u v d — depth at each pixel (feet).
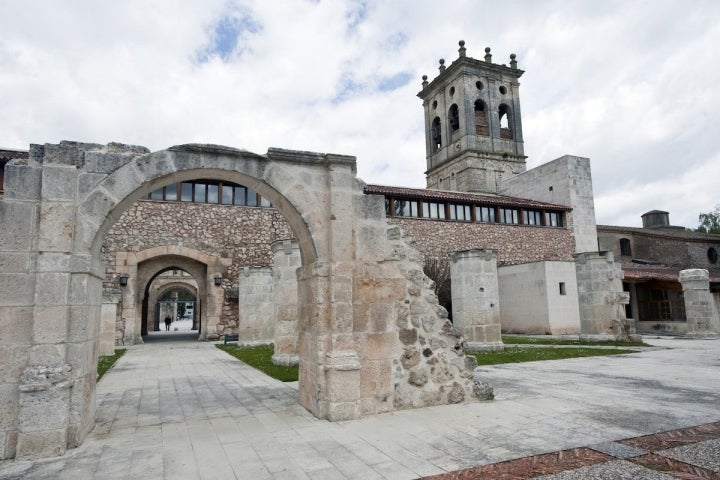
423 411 23.04
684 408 23.18
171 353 57.21
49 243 18.10
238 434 19.57
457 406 24.04
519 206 107.96
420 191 103.04
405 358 23.95
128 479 14.64
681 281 76.48
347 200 23.34
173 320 205.26
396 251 24.56
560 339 70.44
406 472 14.96
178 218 78.38
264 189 22.94
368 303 23.34
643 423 20.38
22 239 18.04
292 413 23.30
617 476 14.35
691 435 18.54
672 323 81.76
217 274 78.84
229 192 82.69
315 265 22.90
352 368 21.88
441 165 145.59
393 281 24.18
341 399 21.56
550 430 19.44
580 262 64.13
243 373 38.58
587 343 61.77
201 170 21.29
